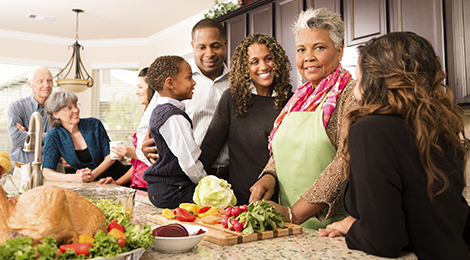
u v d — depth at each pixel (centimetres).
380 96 77
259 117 154
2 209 53
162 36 583
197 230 78
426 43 77
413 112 71
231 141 158
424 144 70
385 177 69
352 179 77
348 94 116
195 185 136
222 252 74
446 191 74
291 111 132
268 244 80
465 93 211
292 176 123
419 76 74
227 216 89
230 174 160
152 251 74
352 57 258
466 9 210
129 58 622
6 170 121
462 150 78
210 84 190
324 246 79
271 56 152
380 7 247
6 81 571
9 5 474
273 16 324
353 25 264
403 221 70
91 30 575
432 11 223
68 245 54
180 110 137
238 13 359
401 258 70
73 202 59
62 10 493
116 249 56
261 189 120
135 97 620
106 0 461
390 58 76
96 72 625
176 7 484
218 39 182
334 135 117
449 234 74
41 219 53
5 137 563
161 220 102
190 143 131
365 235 71
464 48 211
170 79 138
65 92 222
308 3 294
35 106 316
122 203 79
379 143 70
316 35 121
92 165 237
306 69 125
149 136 167
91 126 240
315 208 104
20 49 581
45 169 215
